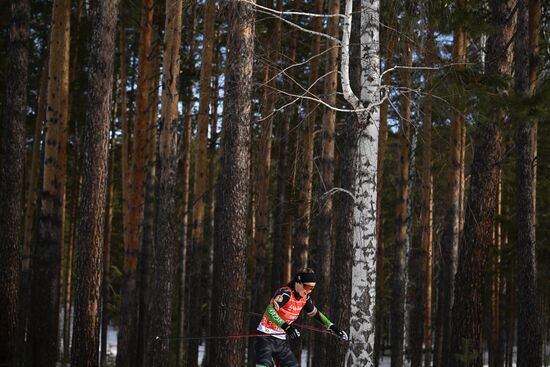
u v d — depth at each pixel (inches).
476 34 437.7
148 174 808.3
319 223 652.1
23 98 548.7
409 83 555.2
